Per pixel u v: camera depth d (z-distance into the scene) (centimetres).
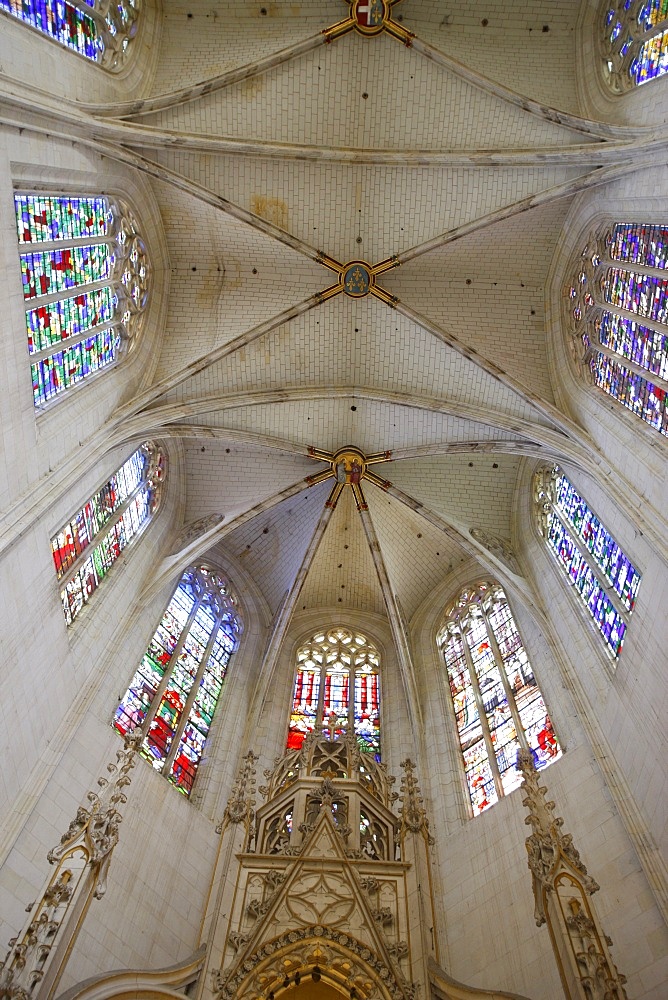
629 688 1495
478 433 2219
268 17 2041
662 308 1577
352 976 1068
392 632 2398
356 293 2194
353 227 2150
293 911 1133
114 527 1920
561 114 1844
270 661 2234
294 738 2112
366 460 2364
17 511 1345
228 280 2225
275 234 2112
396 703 2214
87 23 1766
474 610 2325
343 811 1441
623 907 1278
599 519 1791
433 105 2011
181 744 1875
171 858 1583
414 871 1213
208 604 2336
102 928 1339
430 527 2464
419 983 1052
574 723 1666
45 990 931
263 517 2497
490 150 1945
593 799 1482
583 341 1994
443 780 1850
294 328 2216
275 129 2012
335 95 2014
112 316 1903
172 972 1057
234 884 1187
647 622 1474
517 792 1625
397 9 1988
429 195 2081
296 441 2333
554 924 1052
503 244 2130
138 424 1925
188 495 2411
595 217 1895
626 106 1752
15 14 1468
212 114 1959
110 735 1652
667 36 1652
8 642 1323
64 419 1584
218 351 2116
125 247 1955
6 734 1311
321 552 2555
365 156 2014
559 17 2003
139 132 1831
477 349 2136
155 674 1945
